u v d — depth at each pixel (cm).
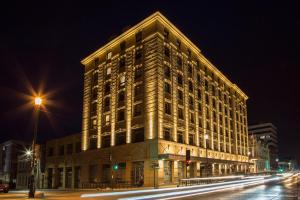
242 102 7944
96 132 5231
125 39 5034
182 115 4731
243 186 3619
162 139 4078
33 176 2061
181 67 4925
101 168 4888
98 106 5303
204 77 5756
